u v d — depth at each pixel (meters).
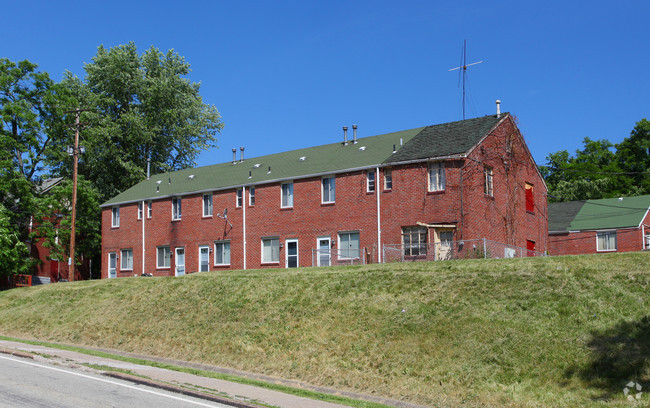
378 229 33.22
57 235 47.69
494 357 16.14
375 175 33.75
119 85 56.75
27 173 46.31
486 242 29.56
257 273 28.45
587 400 13.48
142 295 28.81
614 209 45.03
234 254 39.59
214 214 41.19
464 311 18.77
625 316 16.09
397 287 21.89
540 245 37.88
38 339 26.44
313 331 20.62
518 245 35.00
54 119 46.81
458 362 16.45
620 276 18.08
